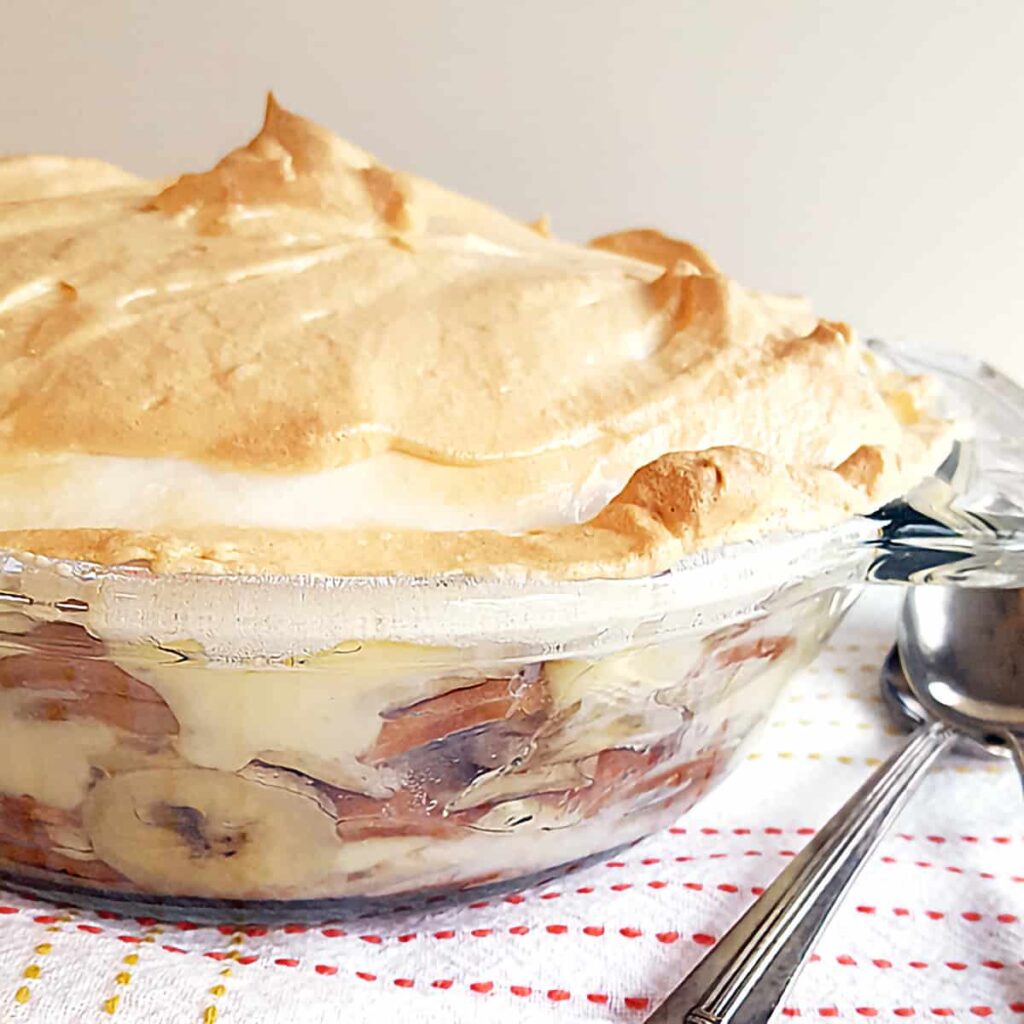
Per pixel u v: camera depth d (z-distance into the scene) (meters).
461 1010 0.39
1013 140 0.69
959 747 0.49
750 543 0.39
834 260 0.72
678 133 0.71
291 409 0.40
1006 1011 0.40
